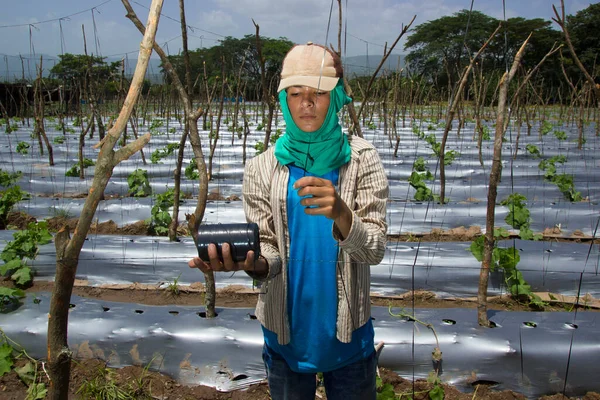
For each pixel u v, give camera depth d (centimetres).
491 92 2920
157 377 333
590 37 3759
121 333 360
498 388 323
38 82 1236
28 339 369
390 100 1950
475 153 1245
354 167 183
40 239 504
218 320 368
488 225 352
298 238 186
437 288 467
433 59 3744
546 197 795
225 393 320
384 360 337
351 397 195
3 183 838
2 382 328
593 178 961
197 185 855
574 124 2075
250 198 193
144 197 769
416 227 645
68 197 830
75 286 482
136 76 146
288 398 200
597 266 488
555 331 344
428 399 312
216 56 2620
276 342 194
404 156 1224
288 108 176
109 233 632
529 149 1196
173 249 537
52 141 1494
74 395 317
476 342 338
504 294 455
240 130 1569
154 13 144
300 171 186
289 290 188
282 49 3222
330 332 187
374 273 480
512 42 3834
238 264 162
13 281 496
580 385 320
